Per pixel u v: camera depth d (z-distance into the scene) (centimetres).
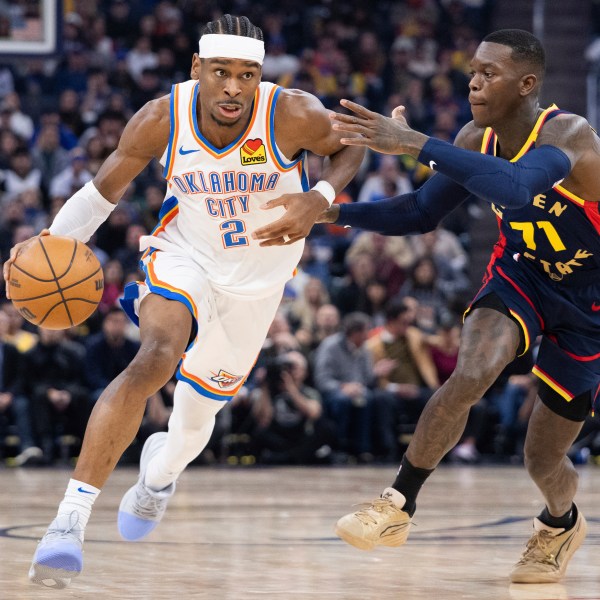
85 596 410
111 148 1744
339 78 2086
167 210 513
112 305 1426
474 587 446
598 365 489
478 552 559
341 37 2194
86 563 504
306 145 483
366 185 1803
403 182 1827
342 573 480
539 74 464
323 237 1783
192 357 519
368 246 1680
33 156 1727
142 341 450
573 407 486
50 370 1379
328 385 1445
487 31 2298
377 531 470
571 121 460
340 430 1442
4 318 1383
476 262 1853
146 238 512
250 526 683
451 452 1493
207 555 537
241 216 492
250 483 1102
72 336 1438
